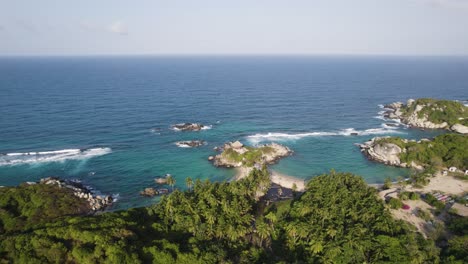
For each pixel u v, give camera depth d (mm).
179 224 94188
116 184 137375
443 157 155375
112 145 178750
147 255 78750
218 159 161125
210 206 103125
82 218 90188
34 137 185125
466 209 111875
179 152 172000
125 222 89125
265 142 189000
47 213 106812
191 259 79688
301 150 177375
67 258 76000
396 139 168375
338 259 80188
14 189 115125
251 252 86500
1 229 97750
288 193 131750
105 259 75000
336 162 162375
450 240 86688
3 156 159125
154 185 137625
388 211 103250
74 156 162625
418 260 79250
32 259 73750
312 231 89375
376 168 156250
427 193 122312
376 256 80125
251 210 113562
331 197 106625
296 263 78938
